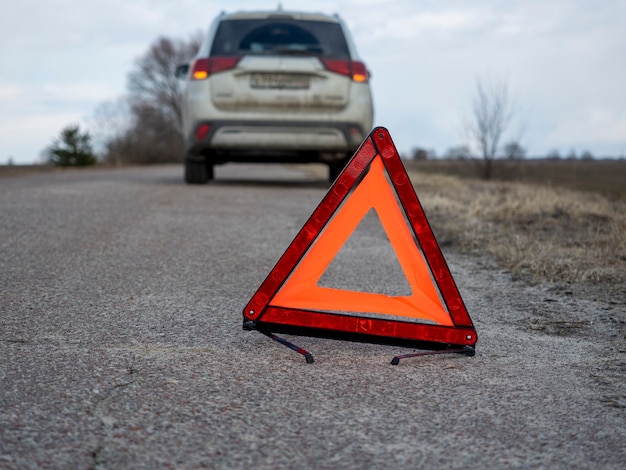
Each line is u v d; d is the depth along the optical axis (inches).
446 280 120.0
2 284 163.0
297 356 119.2
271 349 122.6
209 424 90.7
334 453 83.7
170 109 2876.5
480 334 134.9
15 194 333.7
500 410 97.6
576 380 110.0
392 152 121.4
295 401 99.3
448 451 85.0
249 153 363.6
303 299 121.8
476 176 786.2
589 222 276.8
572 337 133.3
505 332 136.3
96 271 179.2
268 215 286.7
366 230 265.0
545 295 165.2
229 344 124.7
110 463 79.4
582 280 176.4
